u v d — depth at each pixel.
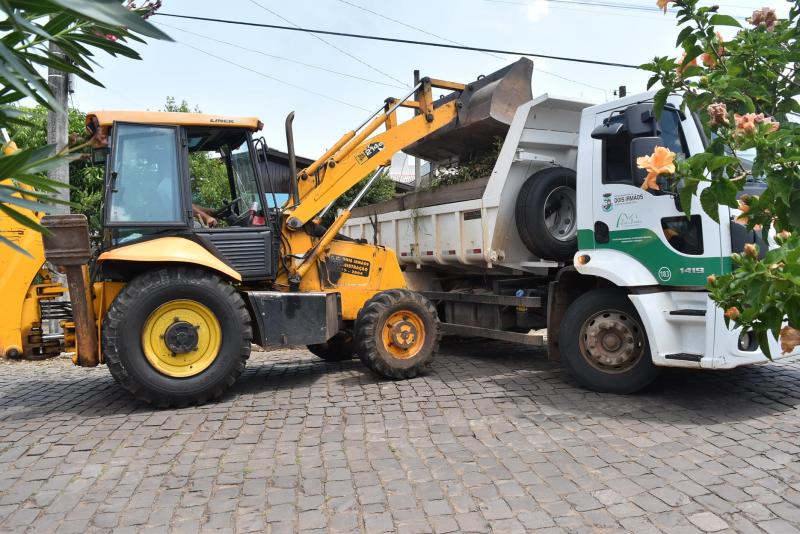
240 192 6.64
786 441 4.22
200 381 5.50
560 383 6.05
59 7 1.03
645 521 3.11
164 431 4.81
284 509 3.37
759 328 1.65
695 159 1.75
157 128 5.80
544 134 6.72
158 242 5.64
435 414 5.08
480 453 4.15
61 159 1.23
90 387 6.60
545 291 6.89
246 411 5.35
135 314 5.32
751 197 1.78
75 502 3.51
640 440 4.32
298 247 6.64
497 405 5.31
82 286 5.46
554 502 3.36
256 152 6.22
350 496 3.51
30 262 5.82
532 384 6.04
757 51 1.96
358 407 5.37
